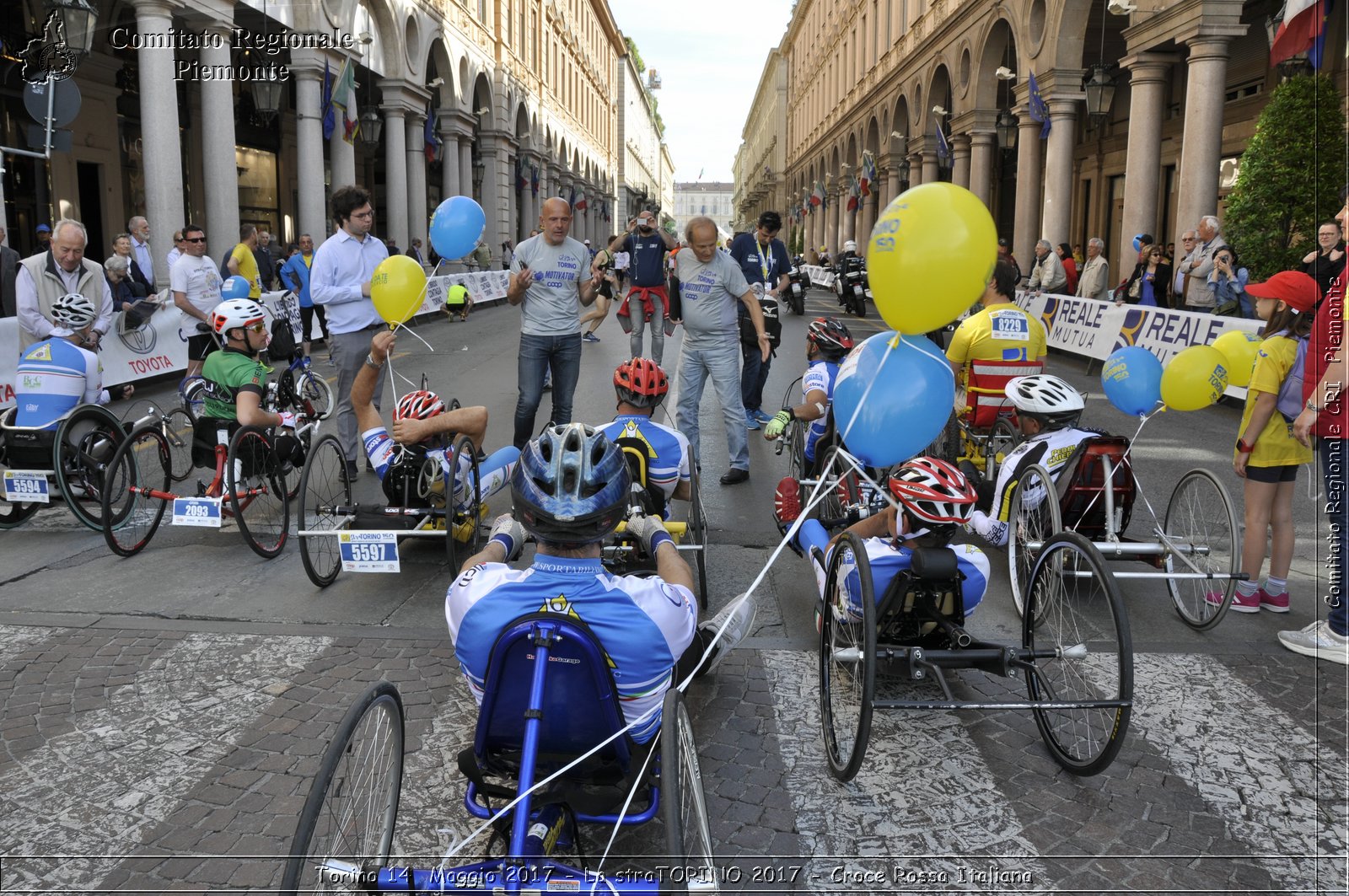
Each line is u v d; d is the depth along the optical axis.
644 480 4.43
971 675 4.29
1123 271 17.17
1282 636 4.62
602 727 2.46
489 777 3.27
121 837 3.08
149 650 4.46
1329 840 3.12
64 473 6.04
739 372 7.49
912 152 32.31
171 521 6.58
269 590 5.29
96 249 20.39
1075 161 28.42
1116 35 23.38
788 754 3.63
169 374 11.97
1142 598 5.29
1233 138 20.17
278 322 7.69
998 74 23.16
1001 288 6.46
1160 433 9.58
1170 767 3.54
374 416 5.54
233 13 16.42
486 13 34.91
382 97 25.34
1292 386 4.69
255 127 25.77
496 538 2.82
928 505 3.51
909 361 3.45
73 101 8.97
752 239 9.75
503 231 37.41
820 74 57.16
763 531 6.46
